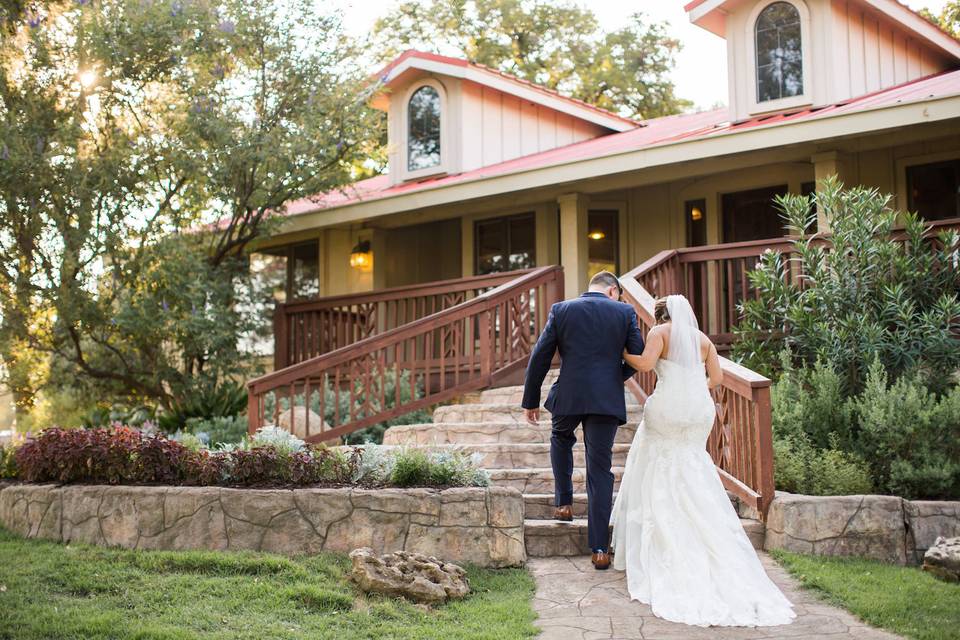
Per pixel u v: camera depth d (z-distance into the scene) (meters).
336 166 12.07
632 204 12.45
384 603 4.64
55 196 10.25
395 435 8.31
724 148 9.38
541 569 5.45
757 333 8.17
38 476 6.61
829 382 6.94
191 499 5.72
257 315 12.41
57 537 6.07
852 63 11.05
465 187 11.38
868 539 5.51
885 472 6.56
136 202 10.80
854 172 10.51
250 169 11.38
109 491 5.95
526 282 9.59
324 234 14.48
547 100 14.75
